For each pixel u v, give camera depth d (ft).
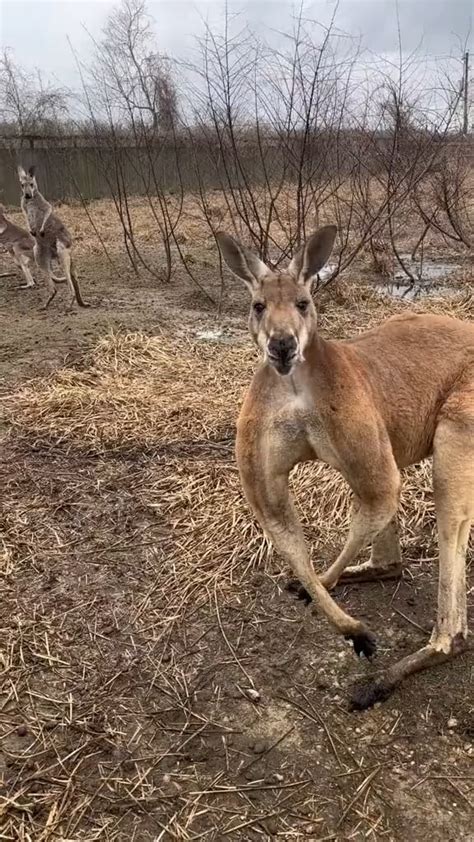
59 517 15.02
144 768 9.34
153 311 30.55
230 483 15.72
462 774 9.02
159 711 10.23
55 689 10.65
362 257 39.29
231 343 25.43
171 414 19.25
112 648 11.44
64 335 26.81
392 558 12.64
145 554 13.75
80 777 9.25
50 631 11.80
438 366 10.42
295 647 11.34
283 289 9.57
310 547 13.65
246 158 33.78
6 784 9.15
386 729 9.72
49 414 19.67
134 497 15.66
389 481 9.58
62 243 31.04
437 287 33.99
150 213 56.29
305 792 8.89
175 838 8.41
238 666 11.00
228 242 10.16
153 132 37.45
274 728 9.86
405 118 33.91
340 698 10.30
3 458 17.53
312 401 9.27
